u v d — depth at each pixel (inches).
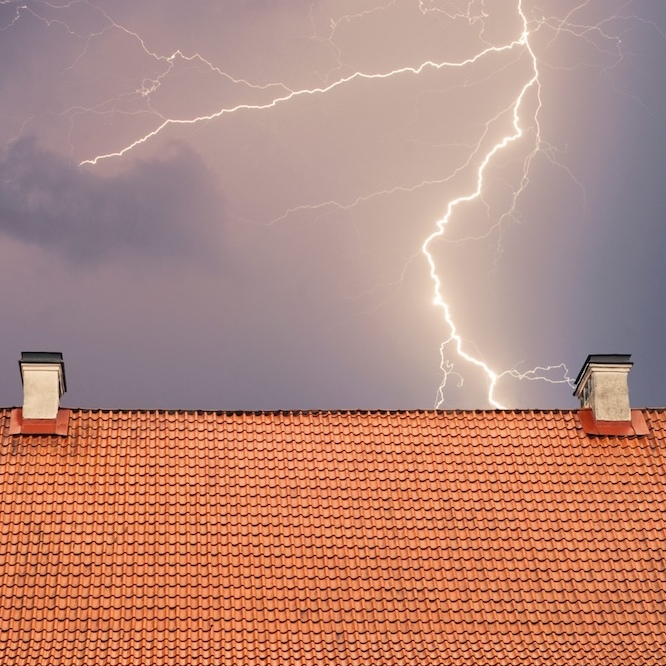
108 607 947.3
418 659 931.3
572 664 933.2
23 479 1022.4
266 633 941.2
